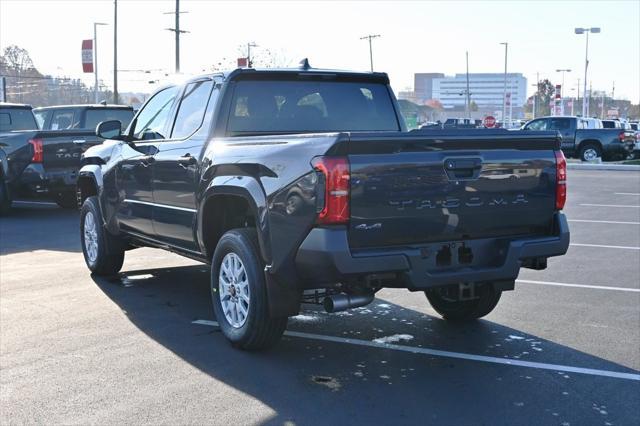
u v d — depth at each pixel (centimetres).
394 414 444
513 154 521
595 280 827
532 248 529
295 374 514
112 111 1606
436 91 18425
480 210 513
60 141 1348
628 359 546
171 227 659
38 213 1462
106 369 524
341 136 462
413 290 500
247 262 536
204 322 648
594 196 1792
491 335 610
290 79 650
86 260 853
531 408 454
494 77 18050
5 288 780
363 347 577
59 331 619
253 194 523
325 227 470
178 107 682
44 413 446
